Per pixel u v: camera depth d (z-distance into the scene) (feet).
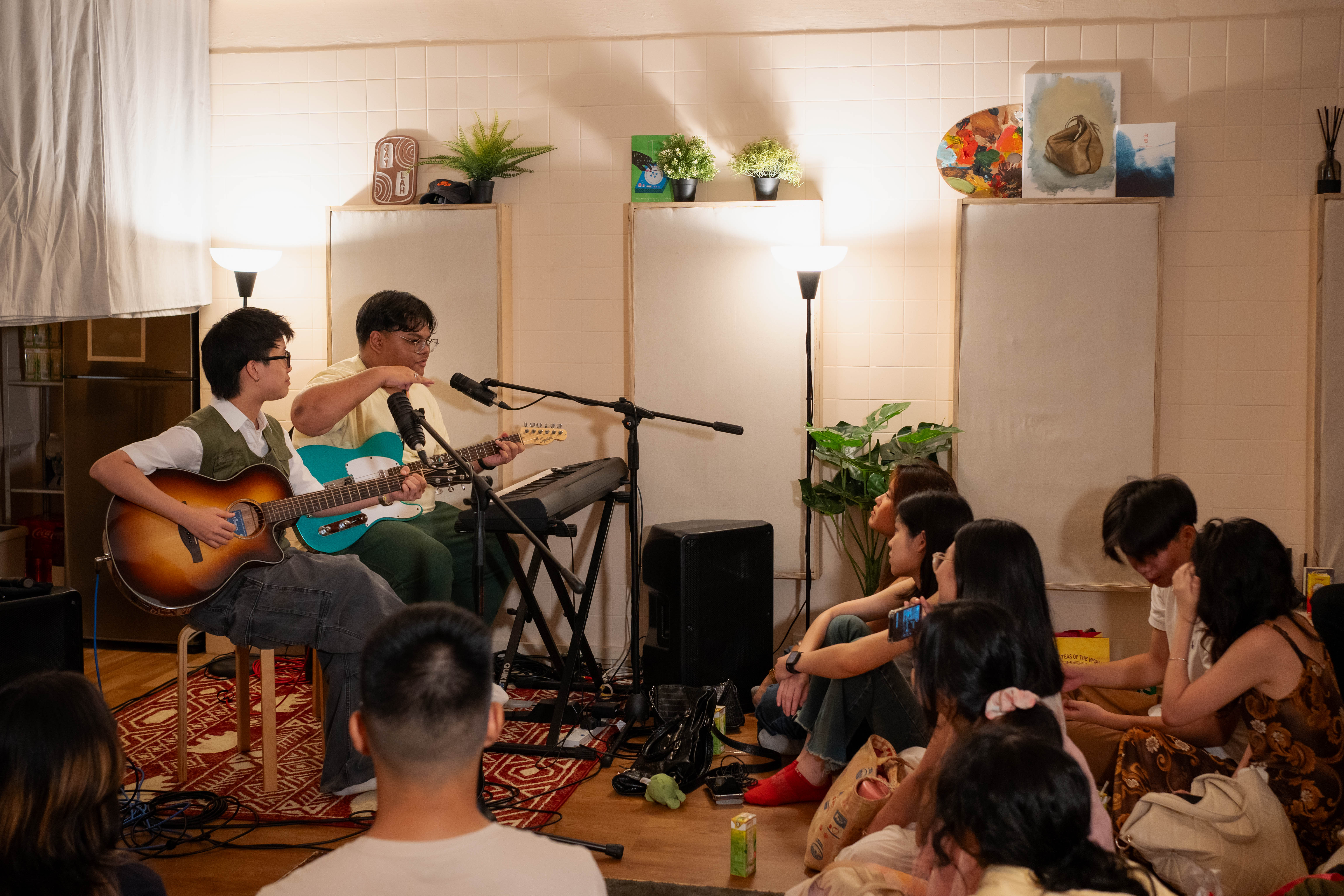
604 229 15.15
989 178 14.34
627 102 14.98
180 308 14.97
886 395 14.76
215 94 15.75
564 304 15.29
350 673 10.43
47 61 12.30
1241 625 8.01
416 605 4.51
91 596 15.89
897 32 14.39
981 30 14.24
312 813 10.39
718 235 14.75
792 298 14.71
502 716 4.63
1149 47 13.99
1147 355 14.11
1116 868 4.75
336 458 12.73
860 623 10.69
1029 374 14.33
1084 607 14.57
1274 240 13.96
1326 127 13.70
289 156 15.69
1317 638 8.05
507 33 15.15
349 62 15.48
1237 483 14.20
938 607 6.73
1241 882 7.29
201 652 15.90
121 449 10.99
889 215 14.60
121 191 13.58
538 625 14.15
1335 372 13.76
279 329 10.84
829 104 14.61
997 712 6.13
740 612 13.57
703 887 8.97
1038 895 4.63
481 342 15.25
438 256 15.24
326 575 10.48
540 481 13.14
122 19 13.61
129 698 13.83
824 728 10.44
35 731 4.85
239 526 10.42
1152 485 9.58
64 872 4.88
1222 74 13.91
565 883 4.01
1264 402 14.10
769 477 14.94
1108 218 14.06
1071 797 4.72
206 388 15.67
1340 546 13.82
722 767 11.38
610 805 10.75
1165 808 7.52
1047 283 14.21
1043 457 14.37
